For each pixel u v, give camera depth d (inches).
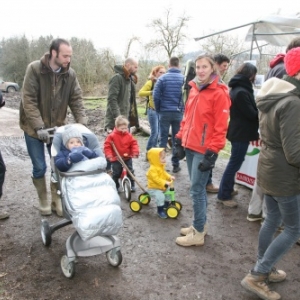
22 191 199.6
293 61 92.4
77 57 975.6
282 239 104.3
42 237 139.4
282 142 92.2
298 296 114.3
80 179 113.1
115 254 123.8
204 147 129.0
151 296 111.7
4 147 310.0
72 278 119.0
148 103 259.3
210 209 183.2
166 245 144.4
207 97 126.3
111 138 193.5
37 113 147.5
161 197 169.3
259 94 101.7
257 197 164.6
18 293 110.8
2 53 1248.8
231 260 134.6
